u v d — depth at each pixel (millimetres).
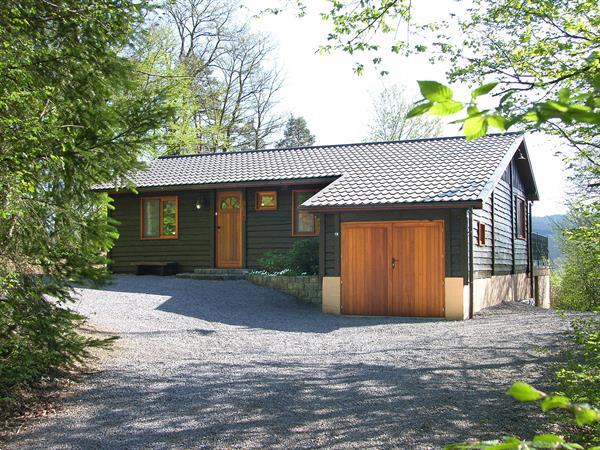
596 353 5773
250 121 36812
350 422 5668
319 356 8914
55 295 6852
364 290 14453
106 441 5312
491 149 16938
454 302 13594
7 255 6289
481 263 15617
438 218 13914
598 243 6391
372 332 11469
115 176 7277
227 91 35125
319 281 16375
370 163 17922
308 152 21297
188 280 18172
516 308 16594
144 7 7168
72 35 6781
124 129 7102
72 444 5262
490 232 16844
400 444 5066
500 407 6039
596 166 7551
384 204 13805
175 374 7617
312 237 18703
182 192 20266
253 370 7879
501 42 8227
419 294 14008
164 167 22047
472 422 5602
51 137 6043
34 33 6566
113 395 6688
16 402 6262
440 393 6617
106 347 7531
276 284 17062
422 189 14203
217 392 6773
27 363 6164
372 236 14477
